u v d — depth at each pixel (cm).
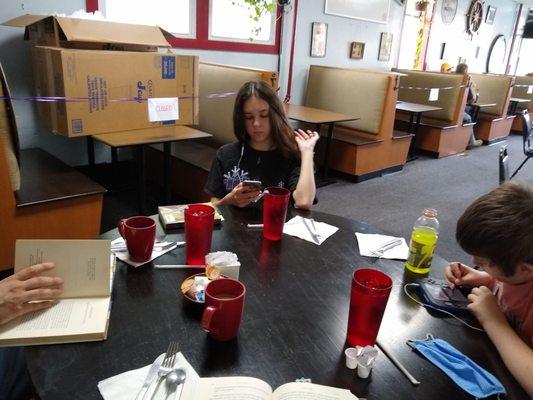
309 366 75
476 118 631
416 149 563
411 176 460
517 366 77
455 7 700
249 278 103
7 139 186
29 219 200
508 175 220
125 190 351
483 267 91
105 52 248
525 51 959
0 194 188
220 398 66
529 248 82
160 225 129
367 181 434
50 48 243
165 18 370
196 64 289
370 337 80
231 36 421
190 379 70
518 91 788
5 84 178
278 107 164
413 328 89
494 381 75
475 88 612
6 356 116
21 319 81
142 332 81
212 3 396
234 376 71
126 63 258
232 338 81
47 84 260
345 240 128
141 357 75
